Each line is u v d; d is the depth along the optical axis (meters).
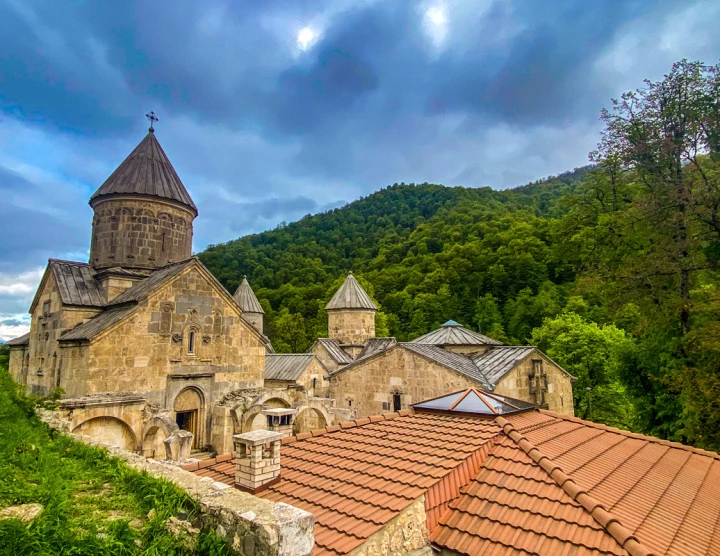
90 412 16.75
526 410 12.22
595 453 9.98
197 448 22.50
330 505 7.31
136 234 26.66
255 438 8.39
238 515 4.79
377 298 86.69
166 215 27.81
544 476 7.86
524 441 9.09
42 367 24.30
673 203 21.88
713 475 10.52
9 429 8.59
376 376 23.27
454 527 7.10
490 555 6.38
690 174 22.11
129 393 19.09
